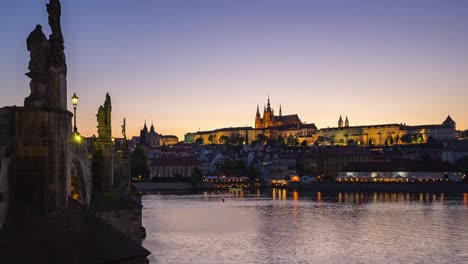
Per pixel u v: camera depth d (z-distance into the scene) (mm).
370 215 154125
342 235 110250
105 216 61812
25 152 33812
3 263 29062
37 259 30141
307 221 138250
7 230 31531
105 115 68375
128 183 90750
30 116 33938
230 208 184000
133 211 67312
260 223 132750
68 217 34500
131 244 35000
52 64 35312
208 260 80938
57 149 34719
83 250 32188
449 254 87750
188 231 114875
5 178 32219
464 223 130750
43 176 33812
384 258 84438
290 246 95438
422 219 141000
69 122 36906
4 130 32969
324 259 83188
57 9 36406
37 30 34594
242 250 90312
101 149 67938
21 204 33281
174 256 83562
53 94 35281
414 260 82750
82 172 52562
